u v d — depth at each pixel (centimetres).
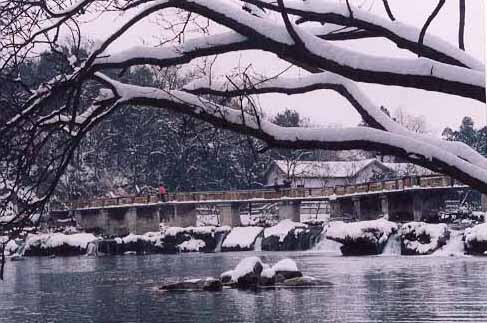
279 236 5622
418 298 2245
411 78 548
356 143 574
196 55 588
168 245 5875
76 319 2105
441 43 592
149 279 3406
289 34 559
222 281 2864
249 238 5791
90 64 581
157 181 5881
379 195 5181
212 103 596
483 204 4484
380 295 2359
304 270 3403
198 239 5891
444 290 2417
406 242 4275
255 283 2778
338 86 648
